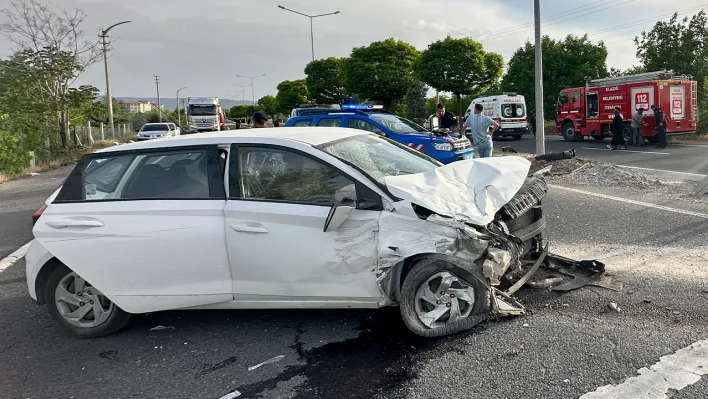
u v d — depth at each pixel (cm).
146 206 422
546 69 3459
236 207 406
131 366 391
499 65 3136
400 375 349
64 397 352
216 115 3950
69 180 452
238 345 414
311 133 459
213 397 341
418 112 2978
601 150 2058
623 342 368
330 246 390
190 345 420
